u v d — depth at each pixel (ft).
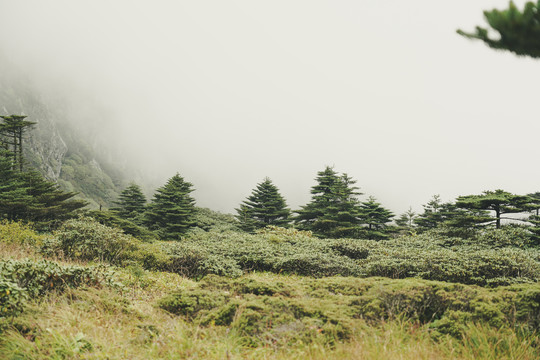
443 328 15.39
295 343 13.89
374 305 17.42
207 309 18.06
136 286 26.02
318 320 15.37
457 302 16.96
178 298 19.16
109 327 15.08
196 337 14.10
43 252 31.99
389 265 33.22
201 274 37.55
